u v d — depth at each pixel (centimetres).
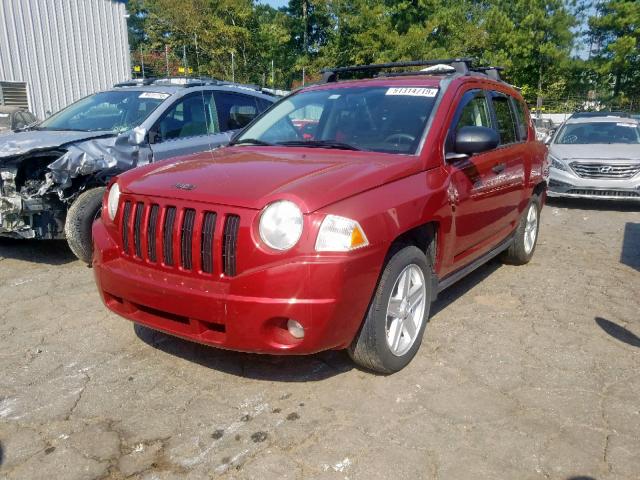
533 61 3294
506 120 516
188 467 266
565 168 949
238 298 290
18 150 527
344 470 263
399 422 301
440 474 261
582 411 314
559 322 441
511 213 511
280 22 4344
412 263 346
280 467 265
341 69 507
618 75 3500
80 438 288
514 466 267
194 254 306
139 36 4728
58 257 603
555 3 3219
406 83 437
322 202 292
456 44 3372
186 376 351
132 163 574
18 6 1750
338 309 291
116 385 340
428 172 366
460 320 442
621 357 381
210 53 3203
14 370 359
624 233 765
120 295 334
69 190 552
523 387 339
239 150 412
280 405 318
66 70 1906
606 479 258
